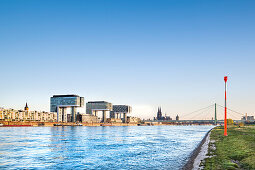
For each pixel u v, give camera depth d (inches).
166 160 1744.6
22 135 4562.0
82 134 5260.8
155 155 2028.8
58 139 3700.8
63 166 1581.0
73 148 2551.7
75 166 1579.7
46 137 4089.6
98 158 1892.2
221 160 1398.9
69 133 5615.2
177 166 1467.8
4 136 4224.9
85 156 2001.7
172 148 2571.4
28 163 1685.5
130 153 2172.7
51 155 2052.2
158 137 4542.3
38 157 1946.4
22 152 2218.3
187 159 1727.4
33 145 2797.7
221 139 2930.6
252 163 1228.5
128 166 1551.4
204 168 1206.9
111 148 2576.3
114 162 1707.7
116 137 4394.7
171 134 5802.2
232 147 1945.1
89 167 1542.8
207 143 2684.5
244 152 1583.4
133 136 4798.2
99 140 3631.9
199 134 5807.1
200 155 1758.1
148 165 1563.7
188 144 3053.6
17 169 1492.4
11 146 2677.2
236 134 3486.7
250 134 3491.6
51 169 1491.1
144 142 3356.3
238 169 1147.3
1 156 1988.2
